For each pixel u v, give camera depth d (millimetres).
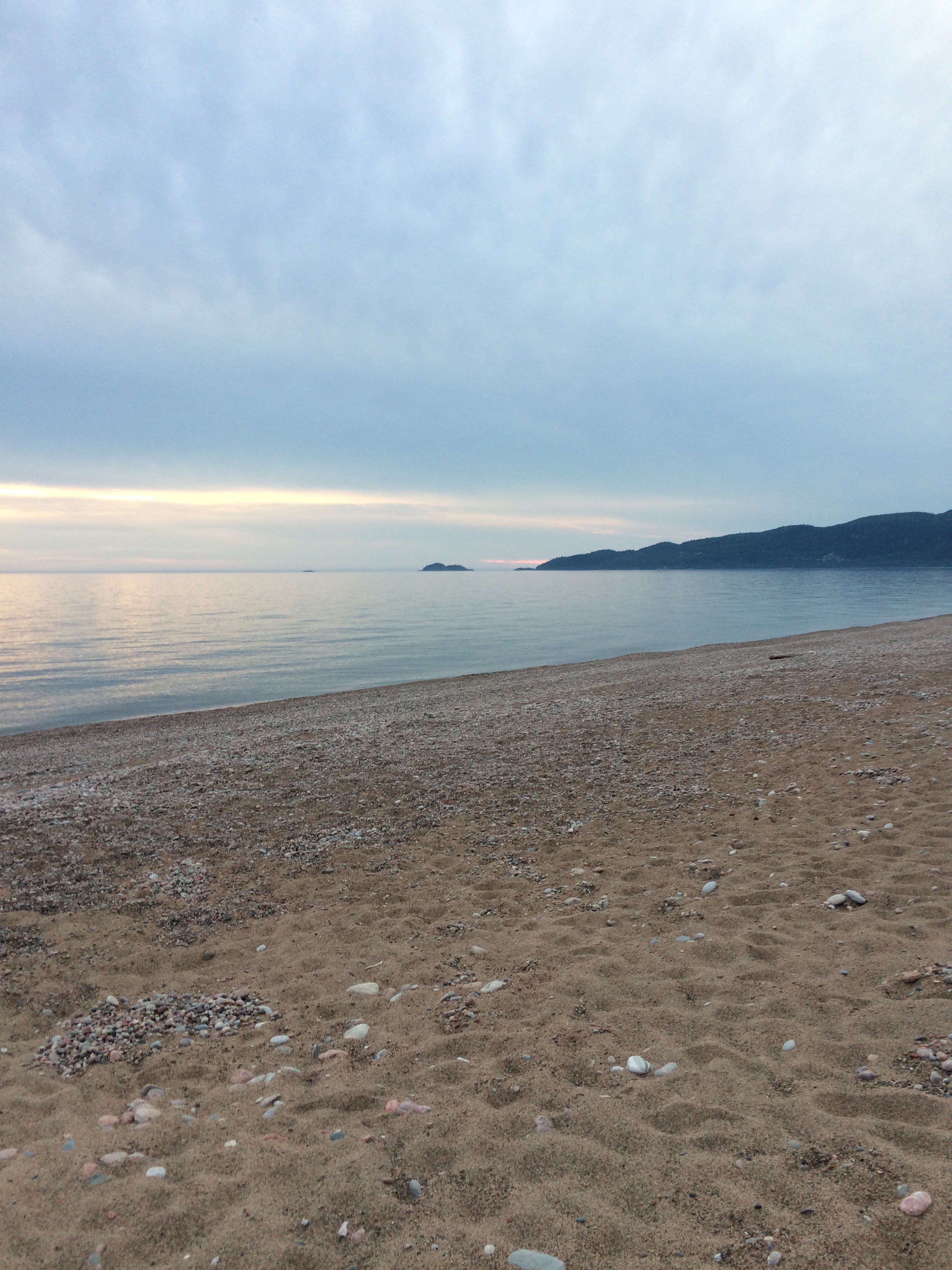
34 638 48219
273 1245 2574
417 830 8633
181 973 5492
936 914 5020
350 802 9820
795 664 20859
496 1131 3180
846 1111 3088
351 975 5234
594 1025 4109
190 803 9930
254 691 28219
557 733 13695
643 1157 2906
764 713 13703
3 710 25062
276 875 7430
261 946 5910
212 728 19312
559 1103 3365
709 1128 3049
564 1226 2564
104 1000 5023
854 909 5363
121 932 6137
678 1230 2498
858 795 8164
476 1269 2393
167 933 6164
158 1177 3004
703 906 5840
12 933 6059
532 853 7711
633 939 5348
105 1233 2676
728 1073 3439
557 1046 3914
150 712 24375
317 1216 2721
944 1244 2275
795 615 59281
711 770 10188
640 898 6223
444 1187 2836
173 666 35094
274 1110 3535
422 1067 3877
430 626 56500
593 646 41344
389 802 9781
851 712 12719
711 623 54344
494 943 5617
